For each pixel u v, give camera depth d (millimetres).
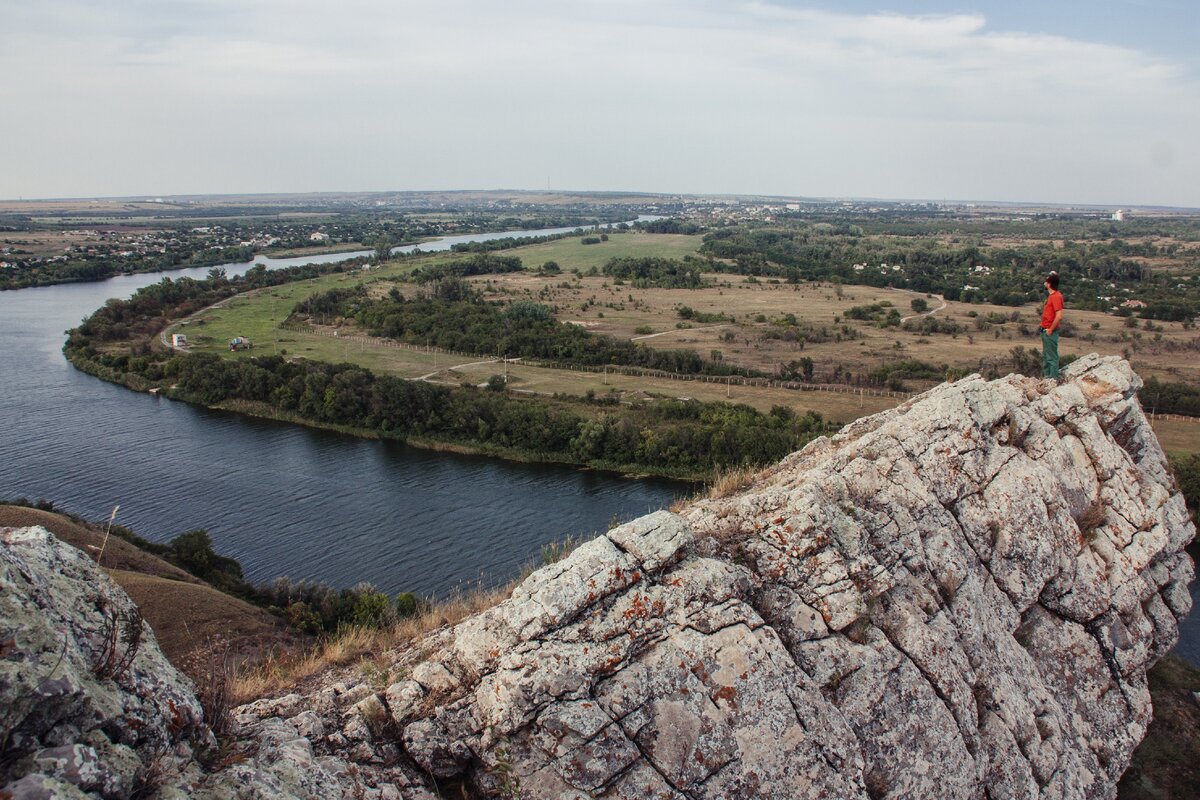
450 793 10086
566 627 10422
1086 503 17297
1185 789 17531
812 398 82000
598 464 69500
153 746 7355
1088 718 15250
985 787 12359
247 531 54750
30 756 6215
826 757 10344
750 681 10398
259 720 10172
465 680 10609
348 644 14133
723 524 13203
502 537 53969
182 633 30656
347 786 8859
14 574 7176
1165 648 17688
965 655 13117
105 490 61719
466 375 94062
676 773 9656
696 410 75938
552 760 9594
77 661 7000
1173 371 83312
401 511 58750
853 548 12930
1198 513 53562
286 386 86312
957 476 15938
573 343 104875
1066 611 15898
